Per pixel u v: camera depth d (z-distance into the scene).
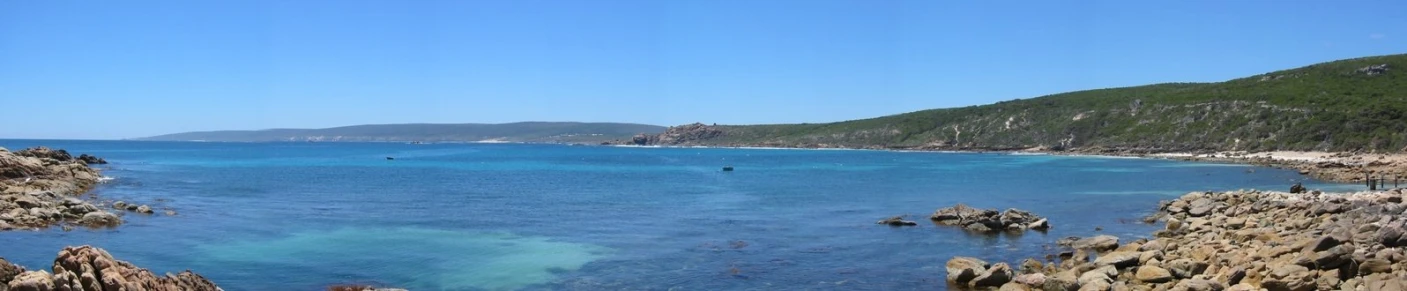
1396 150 100.75
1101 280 19.69
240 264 25.30
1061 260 25.72
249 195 51.28
